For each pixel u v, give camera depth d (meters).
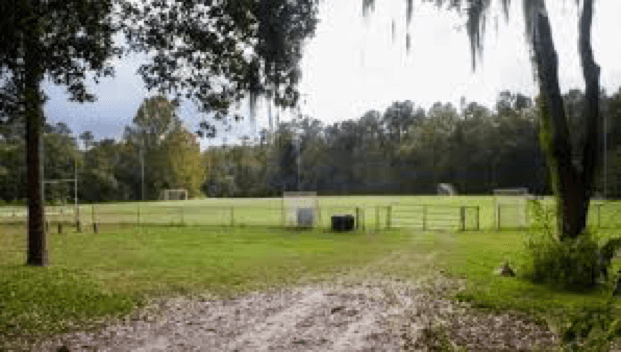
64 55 7.06
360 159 90.31
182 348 6.23
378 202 49.03
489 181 75.25
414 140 86.06
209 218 32.22
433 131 82.94
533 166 70.38
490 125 75.50
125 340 6.61
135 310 8.38
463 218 22.48
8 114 7.24
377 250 15.99
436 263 12.95
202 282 10.84
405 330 6.75
